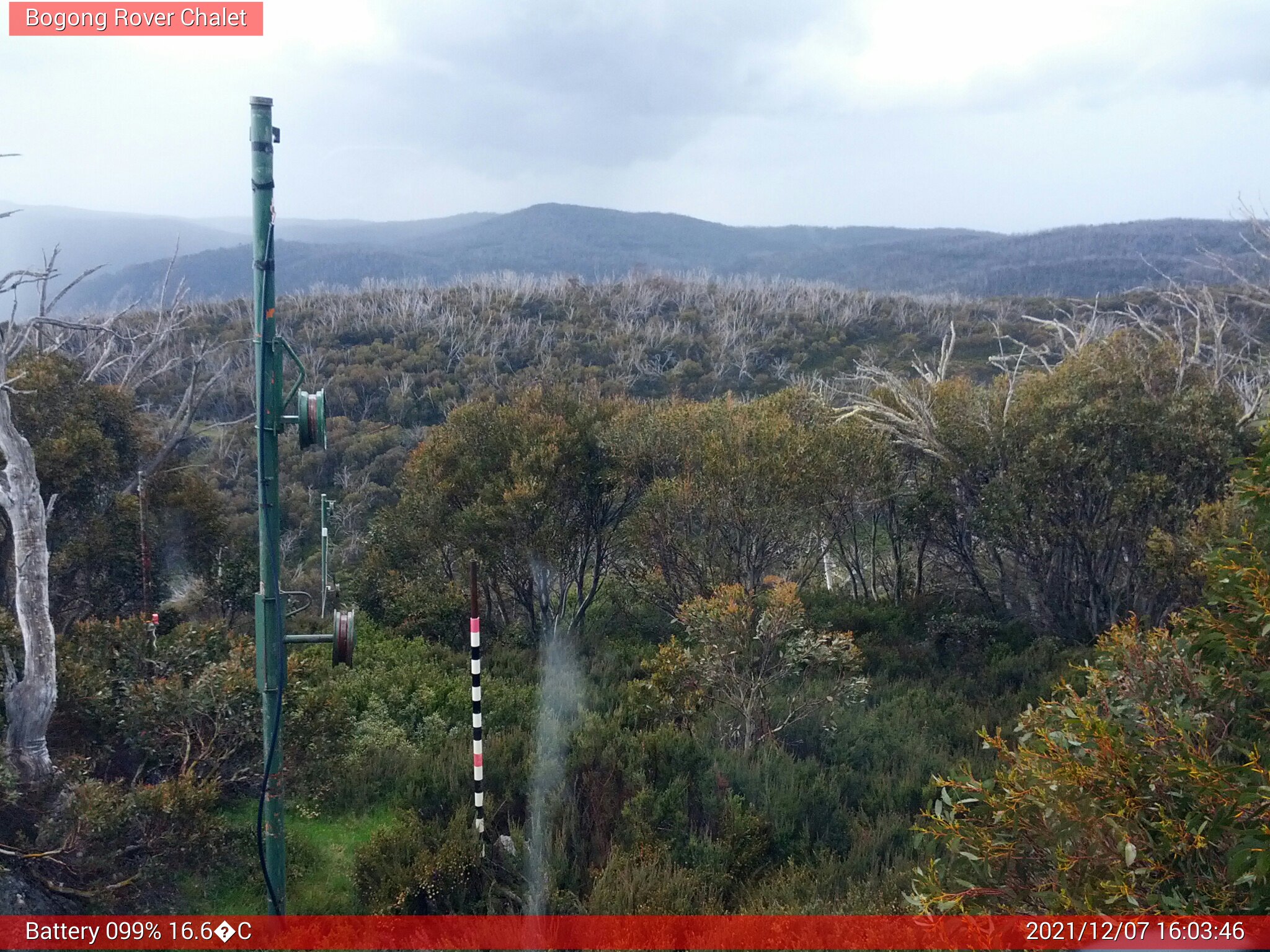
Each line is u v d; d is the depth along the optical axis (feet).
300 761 23.61
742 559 40.19
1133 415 39.68
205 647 26.55
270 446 16.74
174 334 105.81
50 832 18.60
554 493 42.91
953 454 45.09
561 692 33.22
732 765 24.38
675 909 18.34
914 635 43.24
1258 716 13.29
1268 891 10.91
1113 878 12.12
